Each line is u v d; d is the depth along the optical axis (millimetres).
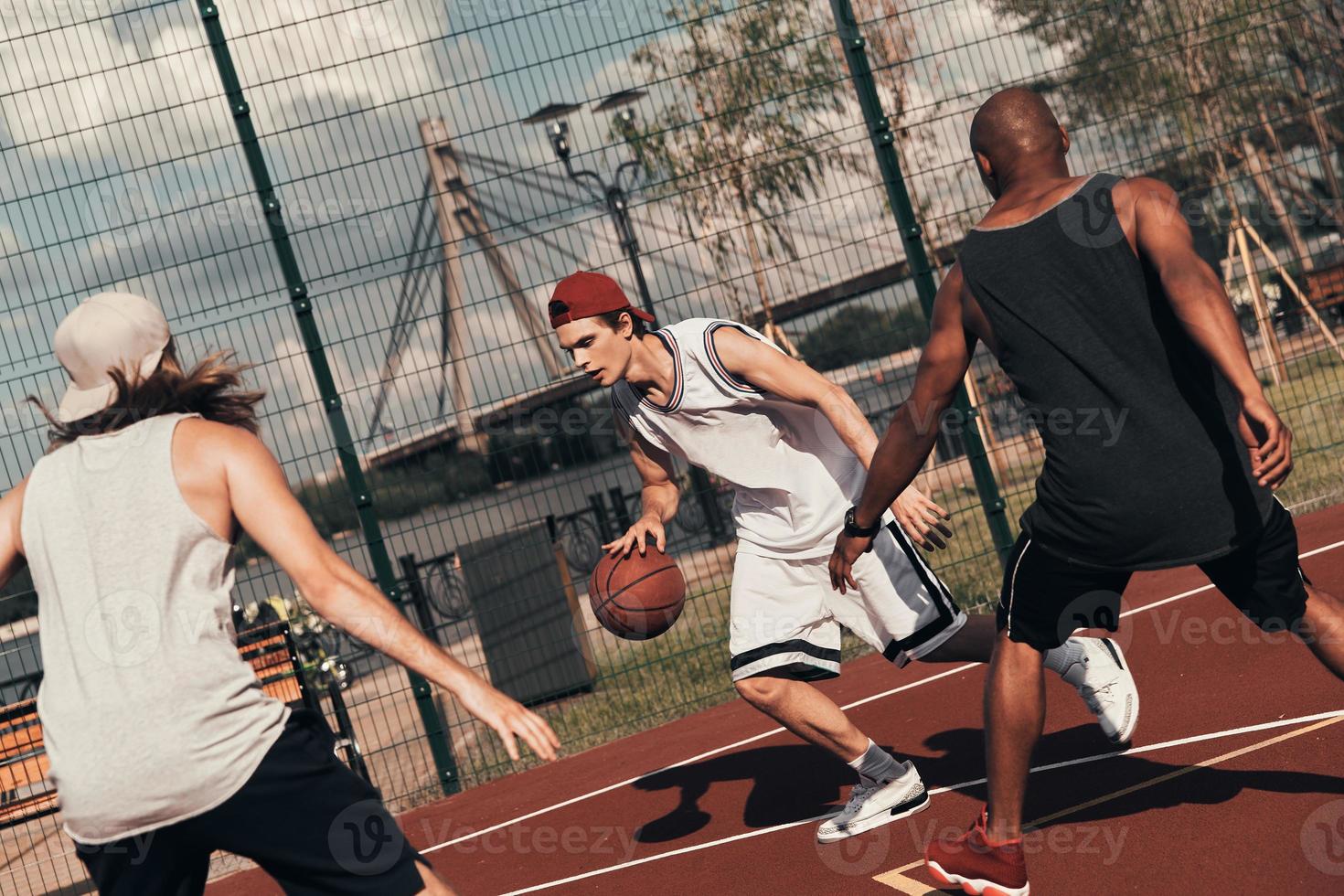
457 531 8117
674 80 7559
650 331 3828
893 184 7121
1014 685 2742
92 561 1981
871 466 2920
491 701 1987
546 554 7797
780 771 4957
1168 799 3307
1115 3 7449
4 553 2049
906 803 3789
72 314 2141
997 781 2762
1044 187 2623
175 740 1909
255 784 1956
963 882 2818
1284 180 8398
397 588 6746
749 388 3705
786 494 3754
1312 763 3299
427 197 6695
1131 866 2938
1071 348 2512
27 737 6285
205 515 2018
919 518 3408
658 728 6590
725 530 9016
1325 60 8062
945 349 2748
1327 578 5656
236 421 2209
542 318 6852
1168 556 2525
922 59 7207
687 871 3908
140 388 2109
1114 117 7547
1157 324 2473
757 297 7445
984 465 7297
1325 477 8000
